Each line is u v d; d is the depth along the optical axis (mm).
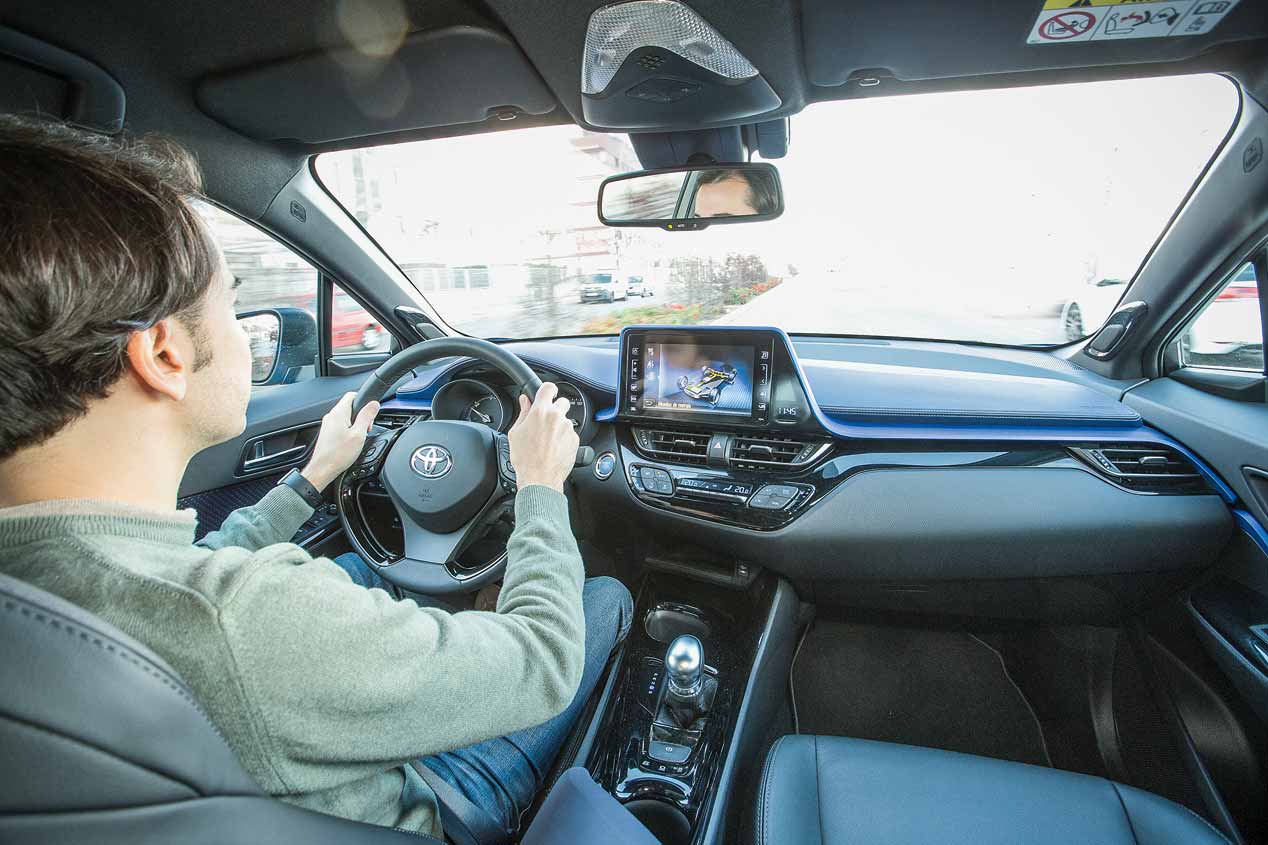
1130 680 2023
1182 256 1912
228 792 499
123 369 546
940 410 1973
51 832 421
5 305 461
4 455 520
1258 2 1381
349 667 560
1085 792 1220
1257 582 1728
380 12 1646
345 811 666
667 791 1484
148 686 461
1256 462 1679
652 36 1527
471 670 638
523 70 1858
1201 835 1119
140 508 575
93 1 1564
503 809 1129
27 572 515
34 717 418
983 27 1514
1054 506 1879
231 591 537
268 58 1839
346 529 1618
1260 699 1578
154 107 1938
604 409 2346
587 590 1751
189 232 572
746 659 1899
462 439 1536
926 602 2213
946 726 2154
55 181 484
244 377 687
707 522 2117
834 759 1325
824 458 2053
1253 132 1676
